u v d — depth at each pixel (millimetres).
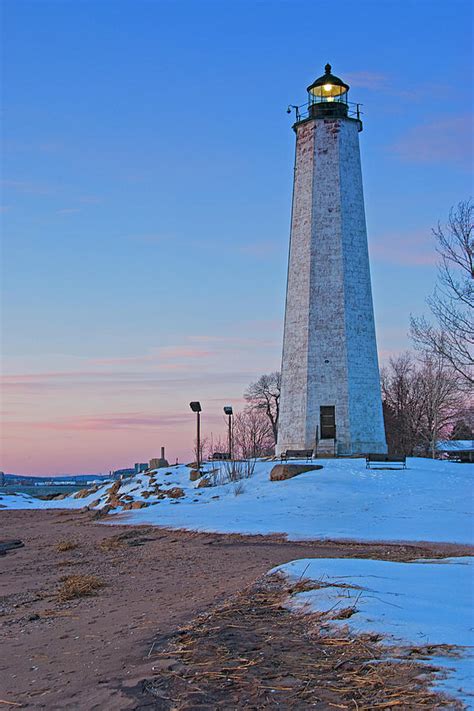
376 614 8672
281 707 6363
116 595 14273
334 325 41844
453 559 14875
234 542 21891
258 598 10867
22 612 13133
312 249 42750
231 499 32938
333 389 41438
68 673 8078
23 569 20156
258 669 7332
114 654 8672
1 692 7641
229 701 6570
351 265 42562
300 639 8273
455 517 24844
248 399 83375
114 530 28359
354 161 44031
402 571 11984
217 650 8094
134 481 42250
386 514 25922
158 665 7777
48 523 34938
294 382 42500
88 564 20266
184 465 43906
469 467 39125
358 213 43500
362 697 6355
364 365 42094
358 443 41188
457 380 53656
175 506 33938
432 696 6094
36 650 9531
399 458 38156
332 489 31469
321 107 44031
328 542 20484
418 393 62125
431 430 58812
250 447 65875
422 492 30469
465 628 7961
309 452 39531
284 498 30766
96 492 47125
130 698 6863
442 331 52656
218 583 14523
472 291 37188
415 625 8109
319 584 10922
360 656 7336
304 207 43594
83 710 6758
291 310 43375
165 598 13258
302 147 44469
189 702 6598
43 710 6902
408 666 6855
